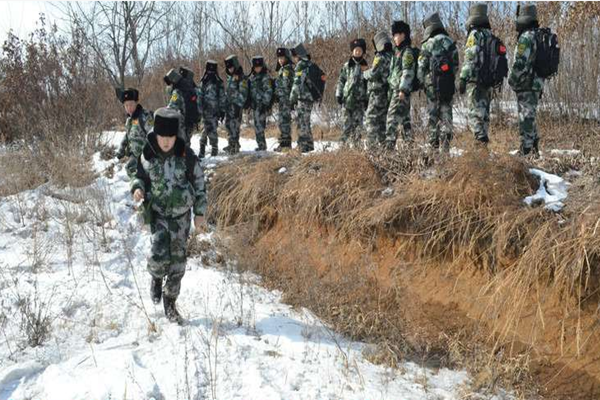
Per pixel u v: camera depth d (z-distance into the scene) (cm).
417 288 527
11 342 422
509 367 407
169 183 438
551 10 936
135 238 696
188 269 610
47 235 689
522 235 473
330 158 692
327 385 373
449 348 447
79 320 464
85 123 1084
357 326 478
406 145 655
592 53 844
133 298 509
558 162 596
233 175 782
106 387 353
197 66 1691
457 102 963
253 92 939
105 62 1496
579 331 409
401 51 665
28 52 1101
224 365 390
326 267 596
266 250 664
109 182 874
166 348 411
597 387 388
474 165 554
